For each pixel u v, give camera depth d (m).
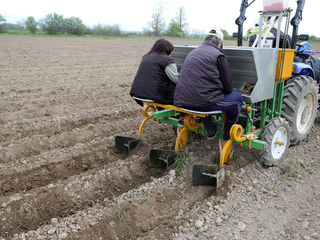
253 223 3.12
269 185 3.77
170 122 4.37
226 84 3.41
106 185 3.95
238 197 3.53
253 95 3.59
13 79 9.27
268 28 4.08
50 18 42.19
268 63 3.65
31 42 23.61
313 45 24.64
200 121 4.28
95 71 11.20
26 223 3.33
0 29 38.06
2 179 3.98
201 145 4.61
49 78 9.58
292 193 3.62
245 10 4.69
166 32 52.19
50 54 16.03
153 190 3.69
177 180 3.90
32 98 7.20
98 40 29.58
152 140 4.99
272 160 4.05
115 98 7.36
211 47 3.44
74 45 22.20
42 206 3.53
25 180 4.02
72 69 11.49
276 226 3.08
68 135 5.18
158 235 3.00
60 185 3.86
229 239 2.91
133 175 4.14
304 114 4.86
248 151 4.47
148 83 3.85
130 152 4.57
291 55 4.01
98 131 5.38
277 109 4.27
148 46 23.16
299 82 4.34
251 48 3.47
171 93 3.90
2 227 3.25
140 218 3.23
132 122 5.75
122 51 18.88
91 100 7.16
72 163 4.39
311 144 4.91
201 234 2.99
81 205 3.64
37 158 4.49
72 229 3.15
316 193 3.62
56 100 7.04
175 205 3.44
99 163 4.45
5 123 5.68
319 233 2.95
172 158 4.09
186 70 3.43
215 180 3.62
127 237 3.04
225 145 3.66
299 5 4.05
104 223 3.17
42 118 5.92
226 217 3.19
